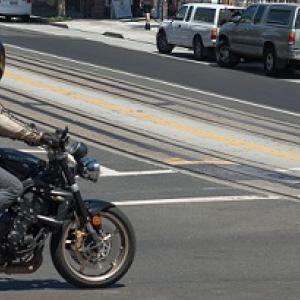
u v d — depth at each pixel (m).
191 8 57.53
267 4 49.53
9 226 11.92
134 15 95.94
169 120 31.11
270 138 28.86
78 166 12.24
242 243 15.89
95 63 47.25
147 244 15.54
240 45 51.06
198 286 13.10
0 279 13.27
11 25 79.94
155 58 55.03
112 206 12.73
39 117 29.92
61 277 13.39
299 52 47.28
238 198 20.08
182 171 23.06
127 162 23.92
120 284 13.12
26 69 41.38
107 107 32.88
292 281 13.55
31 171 12.11
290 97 39.22
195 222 17.42
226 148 26.86
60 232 12.37
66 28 79.00
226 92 39.59
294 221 17.94
